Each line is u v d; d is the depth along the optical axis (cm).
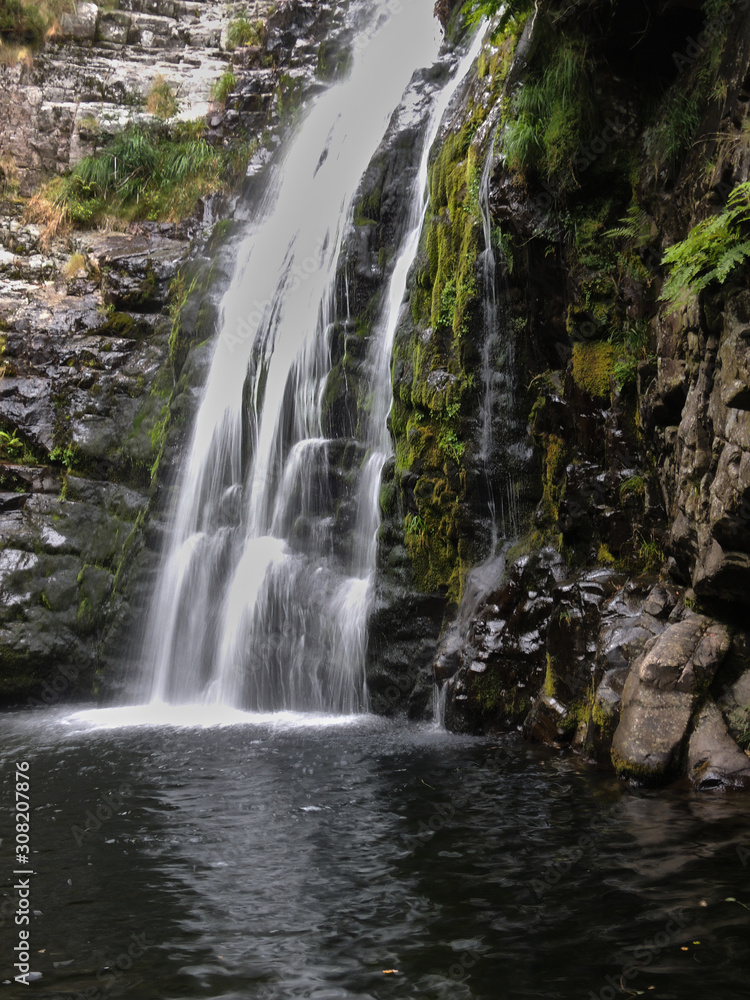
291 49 1964
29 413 1482
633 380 811
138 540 1345
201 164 1870
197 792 683
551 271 891
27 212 1827
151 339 1577
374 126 1373
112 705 1239
